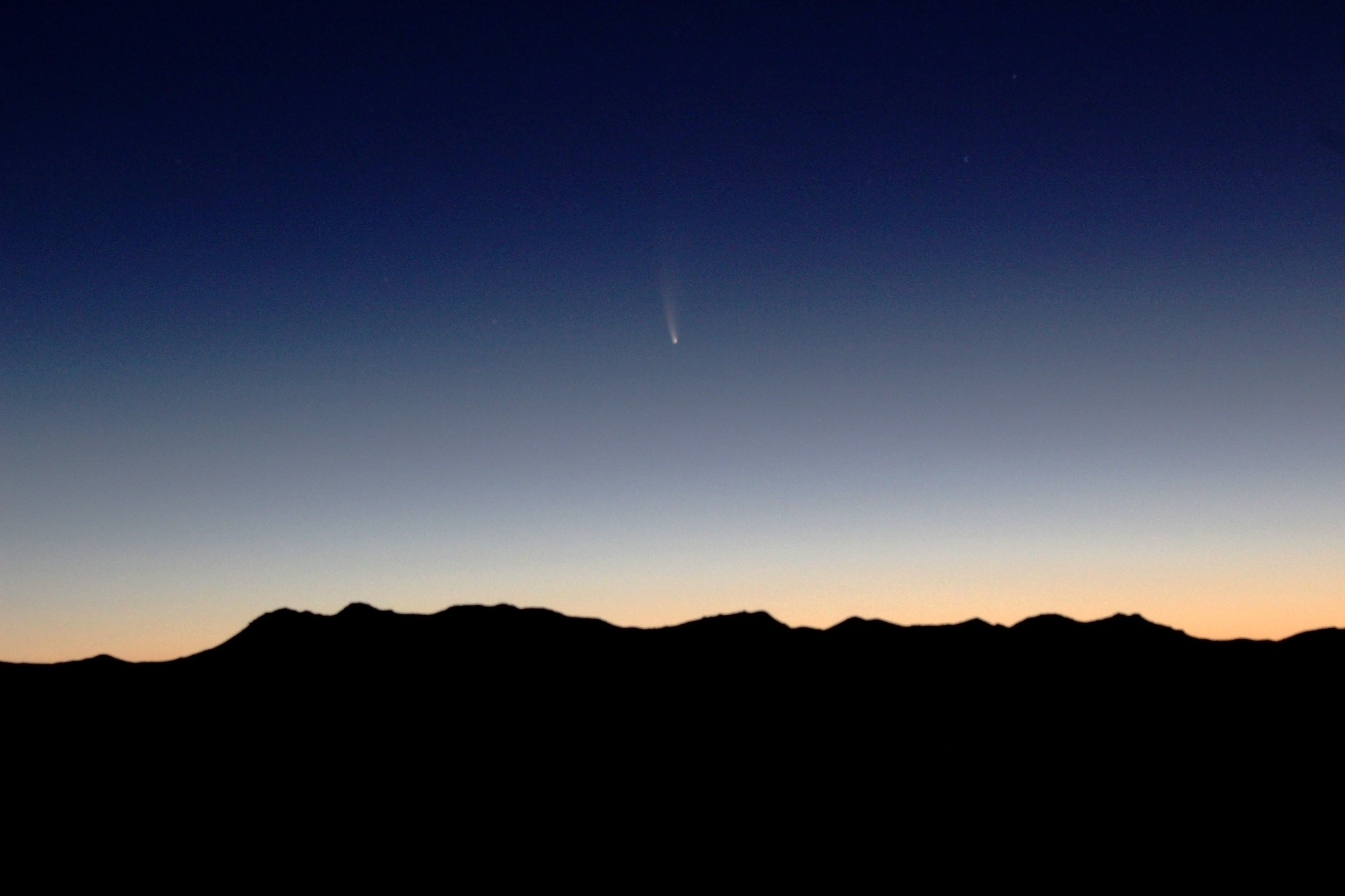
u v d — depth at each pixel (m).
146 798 27.16
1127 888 21.36
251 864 22.55
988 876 22.11
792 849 23.88
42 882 21.19
